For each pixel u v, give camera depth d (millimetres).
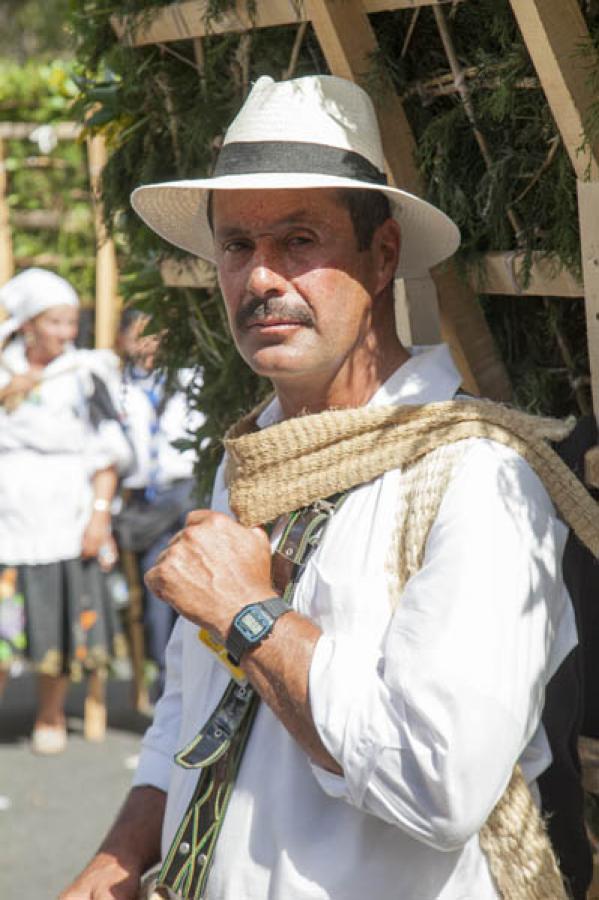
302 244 2359
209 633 2283
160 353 3725
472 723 2021
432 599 2102
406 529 2217
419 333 2787
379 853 2168
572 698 2309
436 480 2215
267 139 2379
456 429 2260
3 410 7277
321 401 2443
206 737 2324
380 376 2449
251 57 3049
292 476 2348
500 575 2102
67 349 7391
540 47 2309
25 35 14016
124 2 3322
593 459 2344
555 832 2348
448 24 2650
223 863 2252
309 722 2129
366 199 2395
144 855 2654
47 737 7680
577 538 2367
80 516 7387
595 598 2383
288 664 2160
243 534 2299
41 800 6930
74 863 6109
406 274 2682
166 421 7461
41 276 7281
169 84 3316
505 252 2693
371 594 2207
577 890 2381
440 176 2734
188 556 2283
